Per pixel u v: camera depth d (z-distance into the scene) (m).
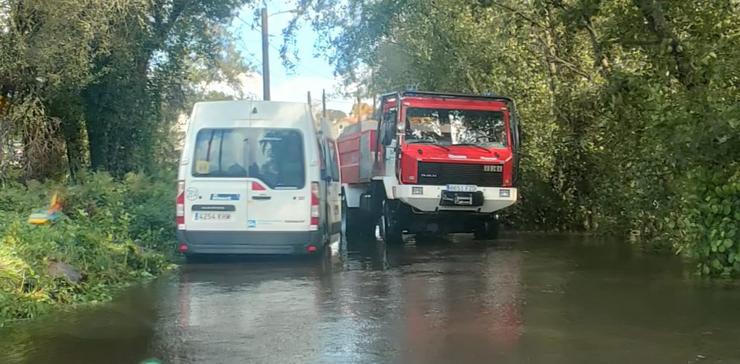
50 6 14.80
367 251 14.39
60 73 15.58
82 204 13.16
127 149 20.17
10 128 16.31
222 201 11.73
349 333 6.87
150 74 19.97
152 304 8.36
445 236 18.61
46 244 9.05
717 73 10.01
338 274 10.80
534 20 15.35
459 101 15.43
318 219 11.91
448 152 15.05
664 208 13.61
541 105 18.27
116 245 10.54
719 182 9.84
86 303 8.41
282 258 12.84
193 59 21.39
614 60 12.97
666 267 11.47
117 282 9.81
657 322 7.32
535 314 7.73
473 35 17.56
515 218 20.27
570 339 6.64
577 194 19.23
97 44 16.81
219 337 6.75
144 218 13.09
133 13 16.98
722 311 7.85
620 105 11.52
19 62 15.02
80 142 19.39
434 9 17.16
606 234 17.39
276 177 11.83
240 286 9.65
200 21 20.47
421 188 14.94
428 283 9.88
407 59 19.02
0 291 7.52
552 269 11.29
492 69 18.39
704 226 10.10
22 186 14.75
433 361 5.92
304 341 6.57
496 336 6.75
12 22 14.83
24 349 6.32
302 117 12.06
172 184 17.02
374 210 17.16
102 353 6.20
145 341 6.60
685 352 6.18
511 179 15.28
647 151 12.76
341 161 21.00
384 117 16.20
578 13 11.48
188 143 11.88
